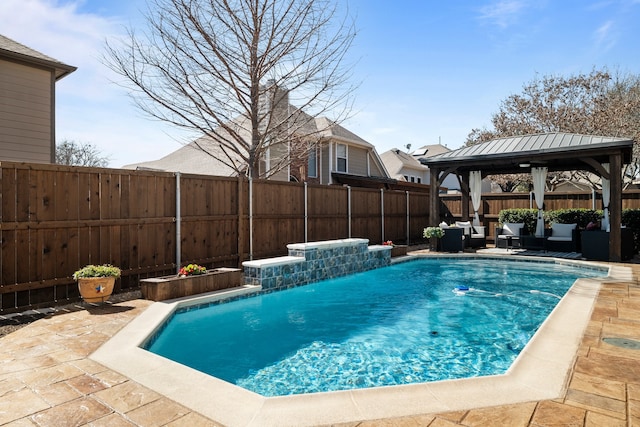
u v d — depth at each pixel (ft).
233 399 9.29
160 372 10.91
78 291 19.89
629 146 31.55
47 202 18.80
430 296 24.18
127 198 22.08
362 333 17.21
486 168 47.29
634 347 12.40
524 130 75.51
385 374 12.91
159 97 36.42
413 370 13.21
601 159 38.24
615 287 21.84
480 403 8.90
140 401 9.20
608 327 14.52
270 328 17.99
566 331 14.06
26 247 18.08
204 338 16.60
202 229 26.23
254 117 37.81
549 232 43.37
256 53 36.06
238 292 22.29
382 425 8.05
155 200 23.49
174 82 35.81
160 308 17.99
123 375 10.70
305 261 27.04
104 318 16.37
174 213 24.49
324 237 36.78
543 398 9.12
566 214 44.96
